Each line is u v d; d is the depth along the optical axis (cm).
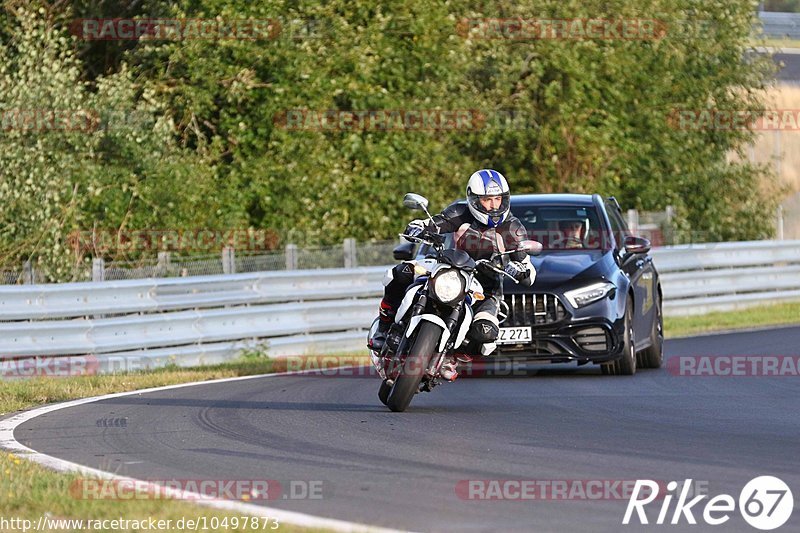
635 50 5244
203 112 4588
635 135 5338
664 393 2261
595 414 1972
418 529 1166
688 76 5488
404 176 4697
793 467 1470
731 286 4459
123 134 4131
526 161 5303
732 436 1725
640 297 2672
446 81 4809
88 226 4100
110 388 2447
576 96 5041
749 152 6681
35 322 2900
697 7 5588
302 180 4459
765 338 3438
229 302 3262
